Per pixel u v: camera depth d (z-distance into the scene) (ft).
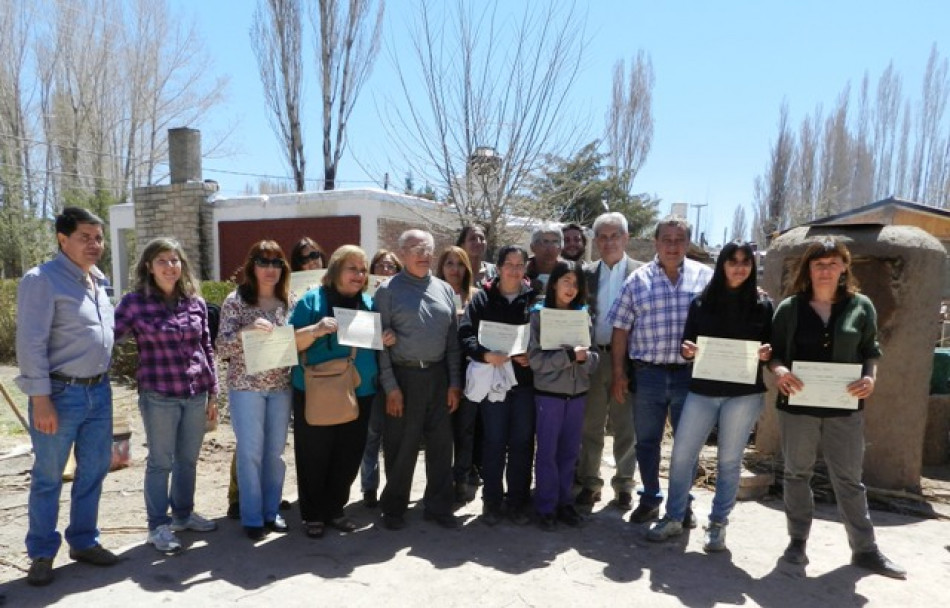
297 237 38.40
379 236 35.88
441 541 12.72
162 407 11.51
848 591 10.89
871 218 39.01
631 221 84.58
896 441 15.71
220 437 20.11
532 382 13.48
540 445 13.25
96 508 11.18
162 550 11.70
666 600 10.50
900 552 12.47
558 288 12.98
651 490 13.69
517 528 13.44
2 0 81.92
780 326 11.69
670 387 13.03
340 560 11.71
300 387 12.53
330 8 71.36
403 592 10.57
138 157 90.33
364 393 12.87
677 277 13.15
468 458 14.76
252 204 39.88
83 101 85.76
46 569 10.43
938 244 15.47
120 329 11.30
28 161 83.76
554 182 33.76
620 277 14.73
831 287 11.20
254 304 12.26
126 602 9.93
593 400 14.64
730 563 11.91
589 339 13.08
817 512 14.53
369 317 12.42
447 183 29.86
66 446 10.44
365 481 14.71
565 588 10.85
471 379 13.15
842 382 11.05
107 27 86.43
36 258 67.36
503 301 13.52
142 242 43.52
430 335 12.90
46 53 84.74
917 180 130.41
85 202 74.38
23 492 15.08
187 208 41.34
